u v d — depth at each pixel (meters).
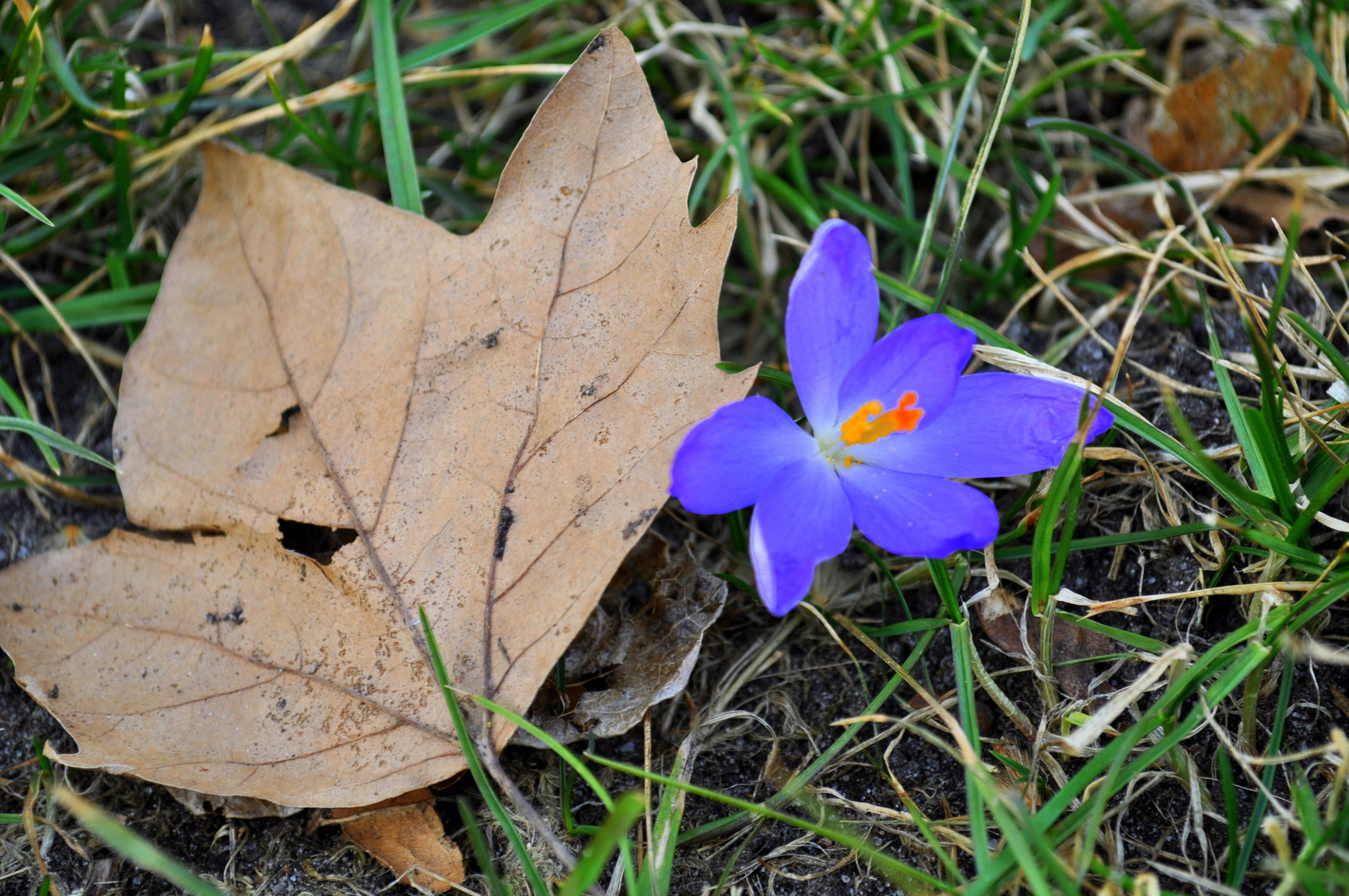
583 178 0.38
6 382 0.42
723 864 0.37
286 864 0.37
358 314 0.37
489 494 0.37
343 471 0.37
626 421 0.37
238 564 0.37
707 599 0.38
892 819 0.37
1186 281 0.42
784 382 0.39
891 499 0.37
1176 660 0.36
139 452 0.38
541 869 0.37
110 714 0.36
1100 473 0.39
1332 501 0.38
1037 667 0.37
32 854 0.37
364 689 0.37
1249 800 0.36
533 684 0.36
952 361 0.37
